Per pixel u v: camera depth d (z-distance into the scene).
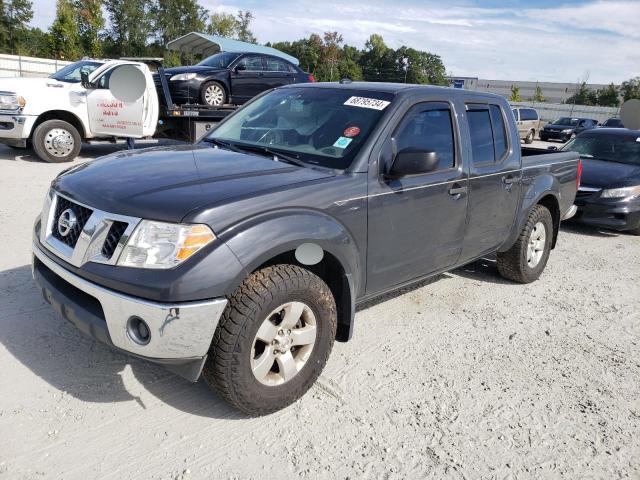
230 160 3.37
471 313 4.69
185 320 2.49
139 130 10.31
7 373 3.17
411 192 3.59
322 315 3.04
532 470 2.77
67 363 3.33
